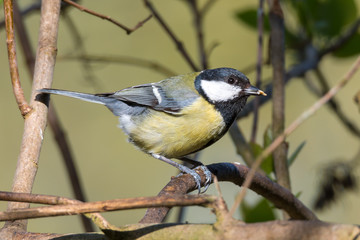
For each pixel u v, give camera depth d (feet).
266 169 21.58
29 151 16.30
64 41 41.52
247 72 30.86
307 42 29.48
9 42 16.96
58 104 45.55
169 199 10.52
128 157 44.68
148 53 44.96
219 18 46.09
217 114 25.58
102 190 43.65
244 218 18.19
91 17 44.21
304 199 34.40
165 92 26.04
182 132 25.62
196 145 26.25
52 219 40.11
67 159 25.89
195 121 25.44
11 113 44.09
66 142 26.04
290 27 29.48
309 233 9.21
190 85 26.30
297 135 40.22
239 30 45.88
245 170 20.29
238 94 25.34
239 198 10.80
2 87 44.16
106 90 44.93
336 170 23.38
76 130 45.06
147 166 44.78
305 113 11.96
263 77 44.19
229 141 41.93
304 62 29.73
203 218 32.99
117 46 44.96
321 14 28.68
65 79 45.09
